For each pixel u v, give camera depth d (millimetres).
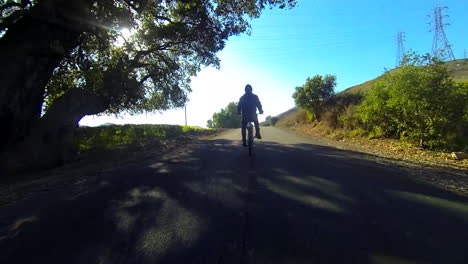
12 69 7918
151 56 16109
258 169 5980
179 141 14484
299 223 3139
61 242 2934
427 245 2613
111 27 11594
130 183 5309
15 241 3018
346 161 6844
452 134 7879
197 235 2939
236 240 2787
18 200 4762
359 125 12930
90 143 13820
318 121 21609
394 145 9508
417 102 8094
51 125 9242
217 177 5402
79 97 10258
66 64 12875
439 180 5035
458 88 7688
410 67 8492
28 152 8492
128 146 12367
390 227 3012
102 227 3268
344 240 2729
